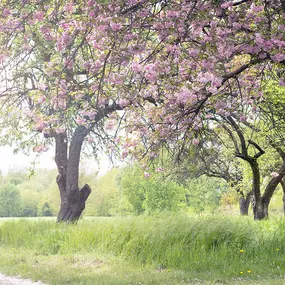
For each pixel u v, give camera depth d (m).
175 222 14.27
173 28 7.77
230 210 52.78
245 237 13.21
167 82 9.23
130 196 51.59
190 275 9.96
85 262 12.12
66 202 21.91
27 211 98.25
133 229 13.98
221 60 8.27
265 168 28.31
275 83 15.12
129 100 9.83
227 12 8.02
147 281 9.23
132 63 8.95
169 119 10.20
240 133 22.59
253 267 10.65
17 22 8.02
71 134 19.72
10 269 10.98
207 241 12.99
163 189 49.09
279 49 7.75
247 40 8.10
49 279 9.56
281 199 43.78
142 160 12.90
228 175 33.84
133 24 8.02
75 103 14.38
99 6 7.57
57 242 15.21
